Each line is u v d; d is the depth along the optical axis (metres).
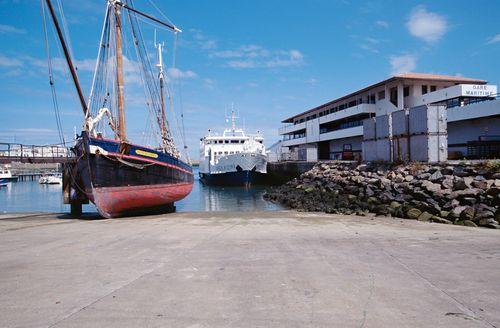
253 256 8.25
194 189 49.19
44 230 13.60
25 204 36.12
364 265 7.28
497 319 4.54
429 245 9.29
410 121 23.33
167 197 21.64
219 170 51.12
